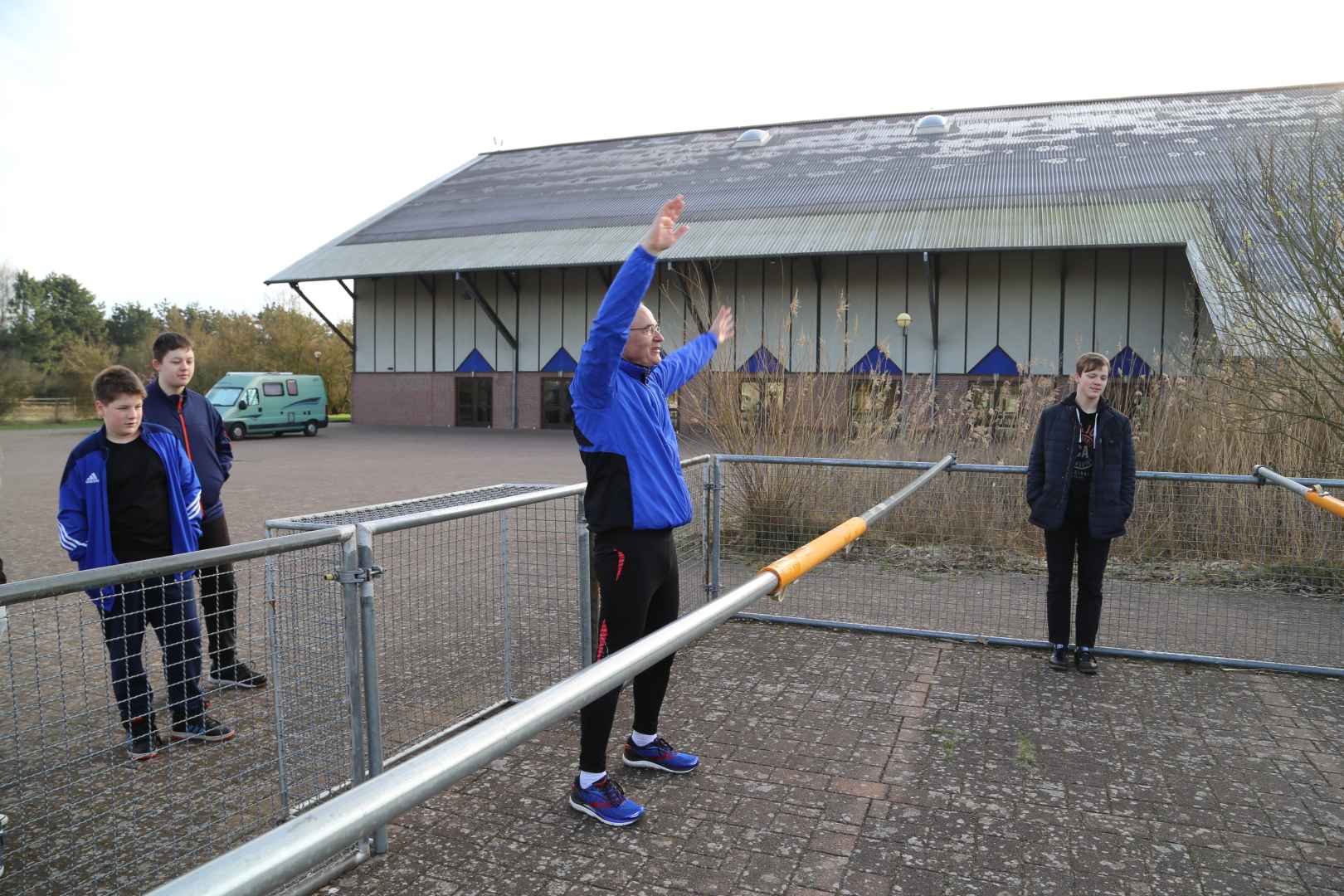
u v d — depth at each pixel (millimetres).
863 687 4398
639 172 36688
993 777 3385
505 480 15188
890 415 8258
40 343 67500
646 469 3033
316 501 12352
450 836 2963
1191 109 31703
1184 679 4531
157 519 3723
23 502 12250
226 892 785
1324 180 7172
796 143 36500
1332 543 5922
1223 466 7359
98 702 3406
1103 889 2637
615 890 2648
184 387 4297
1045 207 25562
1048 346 26438
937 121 34438
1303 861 2787
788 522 6828
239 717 3387
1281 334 7117
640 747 3438
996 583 6391
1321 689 4371
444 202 38062
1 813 2711
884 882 2678
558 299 32844
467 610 4156
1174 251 25188
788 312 9203
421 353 35094
